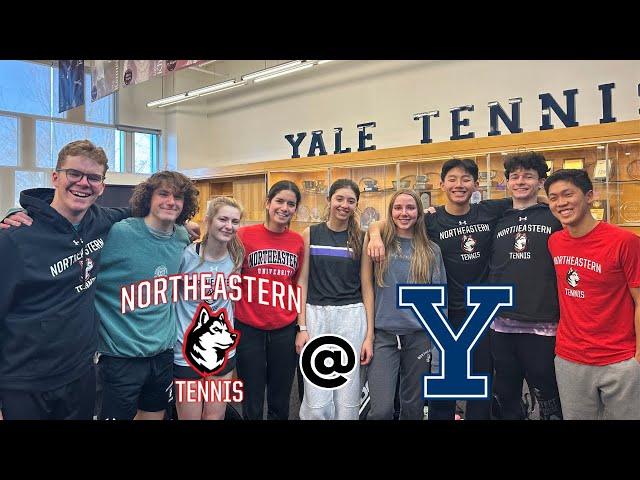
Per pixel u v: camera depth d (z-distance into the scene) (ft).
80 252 5.57
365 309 6.16
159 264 5.85
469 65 10.27
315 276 6.17
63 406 5.67
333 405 6.18
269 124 12.54
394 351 6.14
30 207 5.42
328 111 12.35
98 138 8.22
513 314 5.95
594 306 5.57
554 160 8.75
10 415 5.58
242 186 9.45
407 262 6.00
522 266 5.90
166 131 9.82
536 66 9.40
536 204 5.97
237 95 11.96
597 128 8.22
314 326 6.14
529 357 5.96
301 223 6.91
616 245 5.40
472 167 6.07
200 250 5.95
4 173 7.39
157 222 5.83
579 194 5.55
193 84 11.36
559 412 5.95
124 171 7.54
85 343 5.68
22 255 5.34
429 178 10.32
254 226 6.14
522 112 9.52
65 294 5.53
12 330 5.44
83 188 5.55
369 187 11.09
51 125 7.85
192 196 5.95
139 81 8.26
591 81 8.88
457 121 10.18
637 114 8.58
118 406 5.85
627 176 8.41
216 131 11.18
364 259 6.15
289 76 12.57
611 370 5.56
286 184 6.10
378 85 11.68
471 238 6.00
